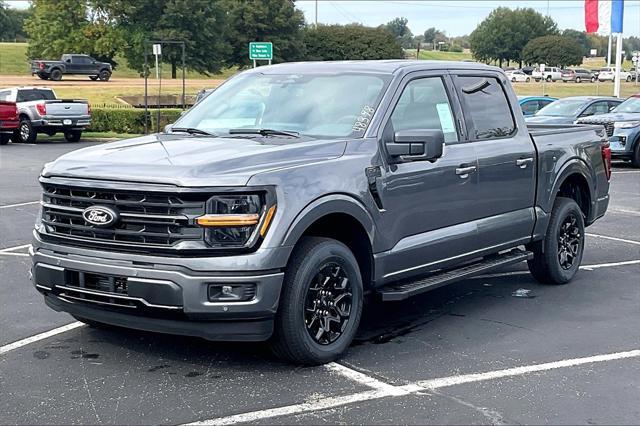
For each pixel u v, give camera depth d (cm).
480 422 469
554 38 10388
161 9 7412
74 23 7512
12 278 821
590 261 945
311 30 8288
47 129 2786
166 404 492
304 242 549
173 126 673
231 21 7900
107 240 527
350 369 558
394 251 607
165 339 621
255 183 512
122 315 533
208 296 506
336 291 570
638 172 1916
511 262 734
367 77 645
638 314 712
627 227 1180
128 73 7956
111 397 504
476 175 681
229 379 536
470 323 680
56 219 553
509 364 572
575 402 501
